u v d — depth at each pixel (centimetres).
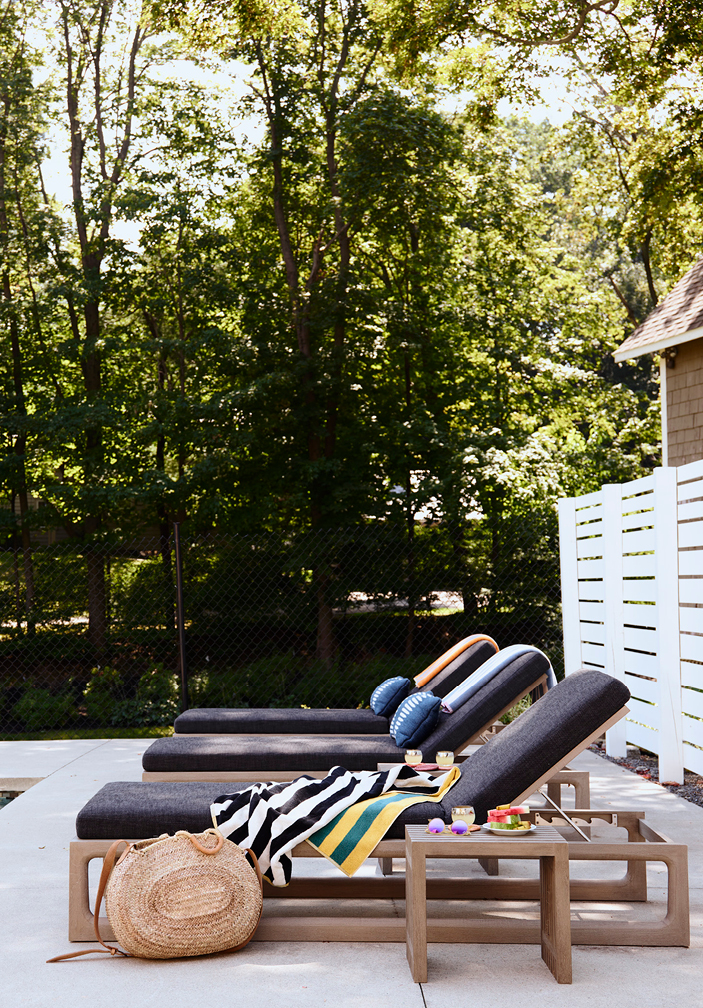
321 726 562
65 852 462
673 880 336
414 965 306
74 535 1398
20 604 1198
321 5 1281
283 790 357
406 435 1324
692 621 552
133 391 1393
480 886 364
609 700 345
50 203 1431
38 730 991
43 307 1338
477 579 1083
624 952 331
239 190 1405
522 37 1212
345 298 1281
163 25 1245
